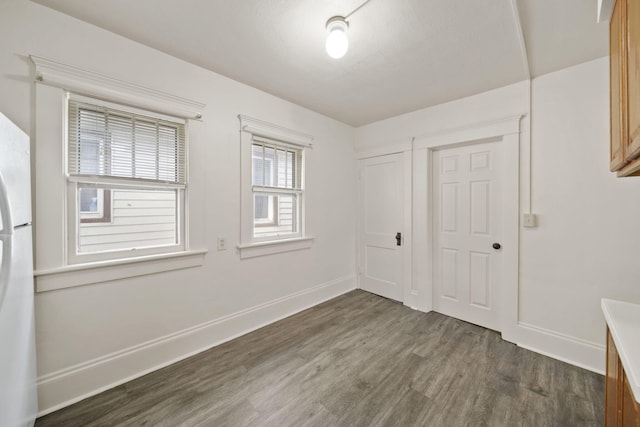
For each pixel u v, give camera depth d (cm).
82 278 165
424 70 217
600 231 195
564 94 209
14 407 108
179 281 208
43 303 152
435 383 181
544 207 218
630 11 90
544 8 147
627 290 186
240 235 246
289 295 291
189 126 211
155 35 177
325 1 145
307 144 304
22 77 146
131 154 187
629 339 100
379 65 210
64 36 157
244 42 184
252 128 248
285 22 163
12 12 143
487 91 251
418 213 305
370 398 168
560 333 211
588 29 164
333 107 299
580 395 169
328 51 161
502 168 253
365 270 371
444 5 146
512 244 233
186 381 182
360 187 374
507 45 182
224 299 236
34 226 148
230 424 148
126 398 166
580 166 202
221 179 232
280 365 201
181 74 205
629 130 92
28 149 130
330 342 234
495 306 258
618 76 106
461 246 281
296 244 296
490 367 199
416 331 255
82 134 169
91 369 168
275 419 151
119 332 180
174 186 206
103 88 170
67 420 149
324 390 175
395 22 160
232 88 236
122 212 191
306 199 309
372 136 354
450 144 279
